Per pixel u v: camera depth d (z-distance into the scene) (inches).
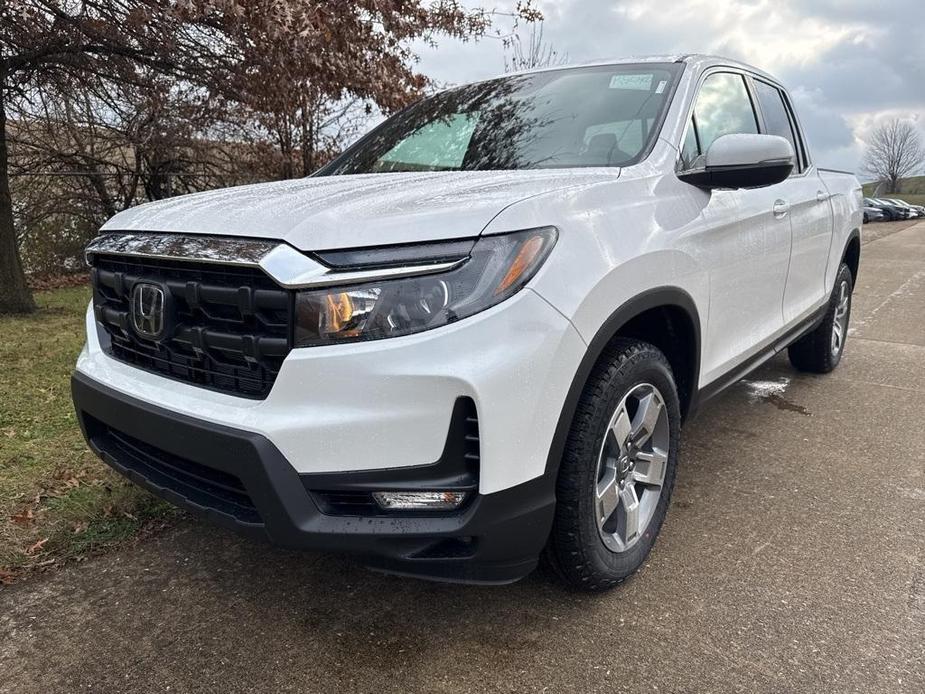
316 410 74.4
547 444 79.5
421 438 73.4
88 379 98.1
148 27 286.2
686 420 113.5
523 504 78.3
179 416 82.1
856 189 206.1
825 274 176.9
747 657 84.0
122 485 127.6
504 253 75.8
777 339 147.8
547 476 80.6
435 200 82.4
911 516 118.7
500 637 88.5
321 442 74.0
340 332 73.5
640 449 99.7
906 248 762.2
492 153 118.4
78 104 357.7
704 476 135.1
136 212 101.0
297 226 77.2
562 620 91.4
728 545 109.3
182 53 311.3
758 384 197.0
